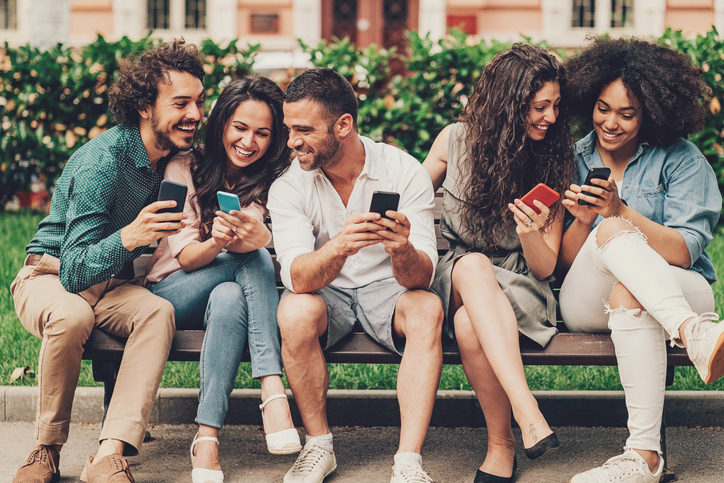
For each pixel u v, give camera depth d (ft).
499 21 43.34
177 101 8.87
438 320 8.57
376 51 20.45
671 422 10.64
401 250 8.32
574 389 11.23
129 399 8.38
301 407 8.75
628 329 8.25
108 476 7.91
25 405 10.78
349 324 8.96
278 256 9.09
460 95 20.10
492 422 8.79
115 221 9.14
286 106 8.71
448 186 9.73
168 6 45.11
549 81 9.16
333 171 9.17
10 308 13.97
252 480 8.96
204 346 8.64
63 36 32.89
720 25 42.57
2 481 8.81
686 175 9.41
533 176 9.57
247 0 43.88
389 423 10.89
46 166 22.03
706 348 7.65
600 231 8.54
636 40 9.66
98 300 8.95
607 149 9.59
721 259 16.92
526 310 8.82
